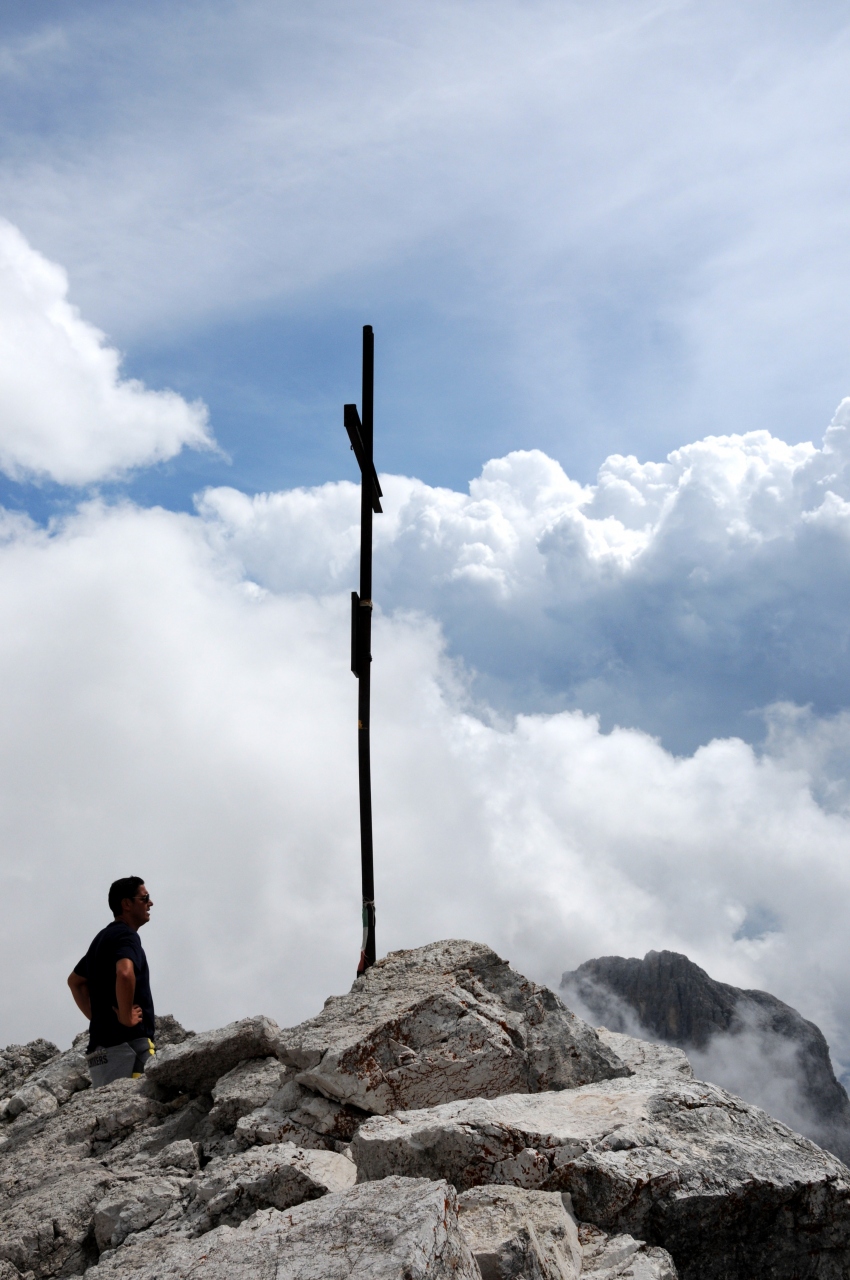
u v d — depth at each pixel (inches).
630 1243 145.0
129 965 303.1
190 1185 204.2
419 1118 179.6
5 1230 204.5
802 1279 152.3
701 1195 150.6
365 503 369.7
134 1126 262.5
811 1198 155.9
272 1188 183.9
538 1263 127.0
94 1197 211.8
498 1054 215.0
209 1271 119.6
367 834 347.9
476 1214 146.3
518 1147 163.2
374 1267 107.0
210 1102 263.7
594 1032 223.3
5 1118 337.1
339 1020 243.4
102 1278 167.5
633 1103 180.9
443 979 252.7
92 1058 303.1
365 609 364.2
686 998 7495.1
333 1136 215.5
